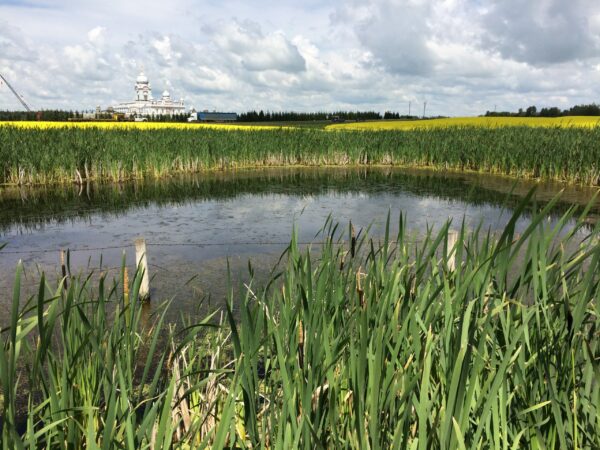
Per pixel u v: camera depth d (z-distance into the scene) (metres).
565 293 1.56
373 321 1.68
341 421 1.71
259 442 1.58
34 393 3.13
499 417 1.59
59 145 15.81
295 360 1.65
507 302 1.54
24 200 12.15
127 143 17.05
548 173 15.38
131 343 1.77
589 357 1.38
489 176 17.14
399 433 1.31
